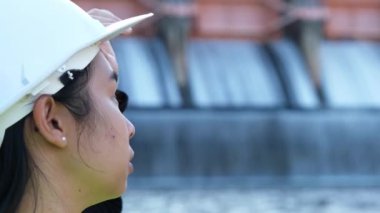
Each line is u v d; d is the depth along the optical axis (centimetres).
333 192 2767
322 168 3334
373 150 3397
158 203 2439
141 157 3178
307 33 3766
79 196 243
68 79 235
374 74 3812
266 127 3328
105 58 247
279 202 2505
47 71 229
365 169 3378
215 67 3681
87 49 238
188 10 3653
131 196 2614
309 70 3738
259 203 2480
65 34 232
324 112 3478
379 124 3422
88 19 237
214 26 3812
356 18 3934
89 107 239
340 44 3928
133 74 3541
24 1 232
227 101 3556
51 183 239
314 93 3681
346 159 3366
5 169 237
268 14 3853
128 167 248
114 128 243
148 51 3644
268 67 3731
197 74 3644
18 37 230
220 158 3256
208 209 2341
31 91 232
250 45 3838
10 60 229
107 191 245
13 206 237
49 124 236
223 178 3216
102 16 269
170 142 3219
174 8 3625
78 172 241
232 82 3638
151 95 3469
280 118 3341
